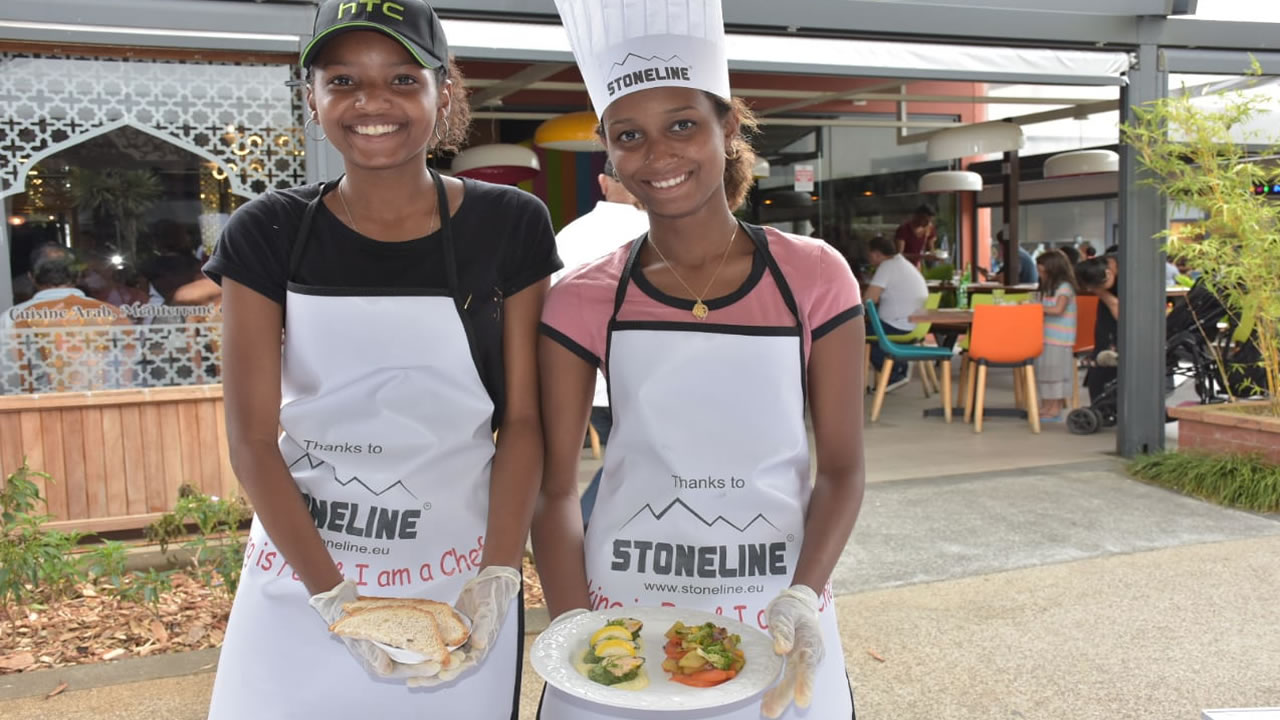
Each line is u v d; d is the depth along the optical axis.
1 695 3.25
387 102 1.56
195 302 5.03
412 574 1.67
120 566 3.83
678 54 1.57
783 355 1.62
